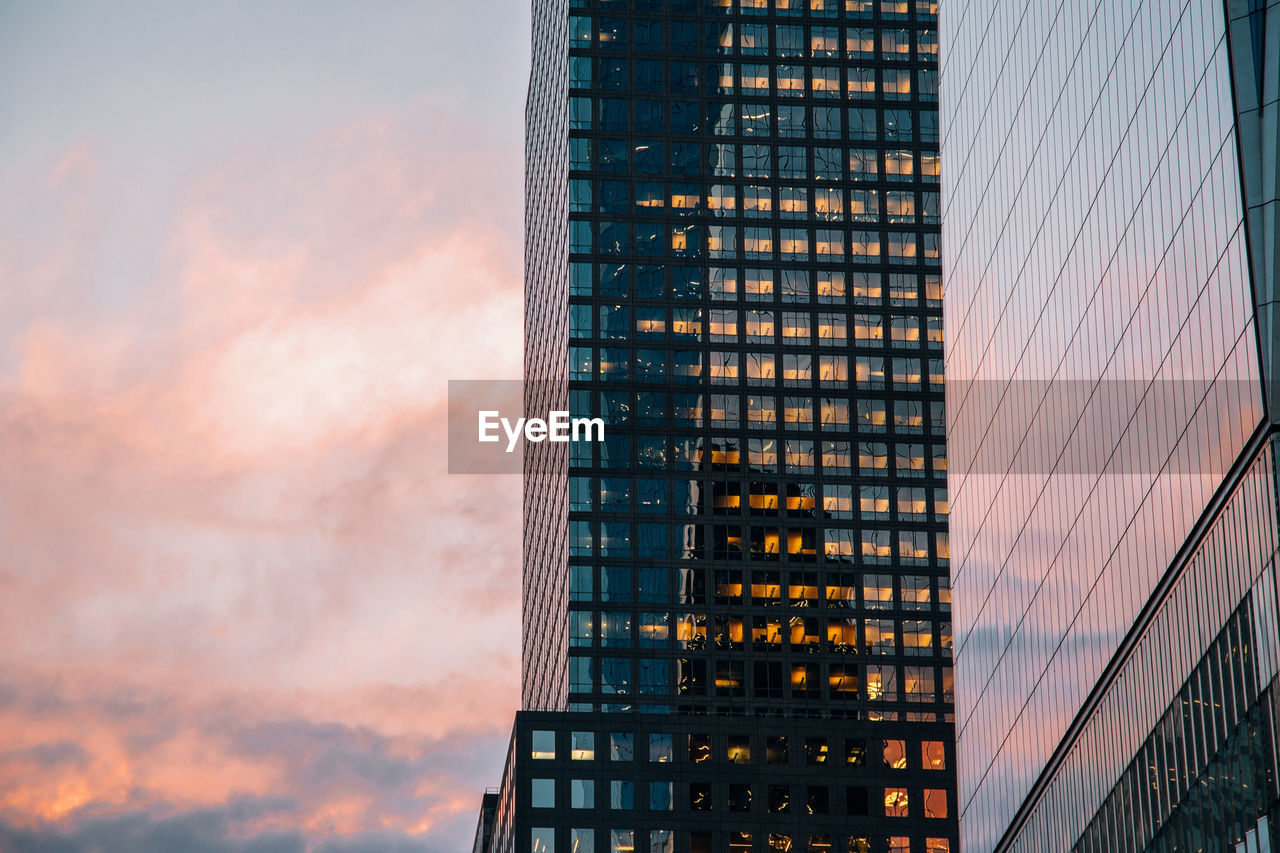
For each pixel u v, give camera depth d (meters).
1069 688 128.12
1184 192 110.06
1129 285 119.12
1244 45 103.19
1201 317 107.06
